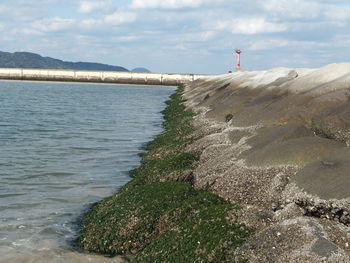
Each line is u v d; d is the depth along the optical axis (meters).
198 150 26.11
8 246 15.27
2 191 21.80
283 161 18.23
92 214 18.02
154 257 13.23
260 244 12.03
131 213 16.31
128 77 150.50
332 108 25.86
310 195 14.75
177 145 29.00
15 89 116.12
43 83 150.12
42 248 15.21
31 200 20.47
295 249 11.53
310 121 25.38
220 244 12.41
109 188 22.62
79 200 20.59
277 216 13.94
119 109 68.19
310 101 27.50
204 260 12.12
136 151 32.59
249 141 22.64
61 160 29.19
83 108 69.25
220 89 61.59
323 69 38.69
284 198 15.84
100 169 26.80
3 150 32.28
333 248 11.31
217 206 14.60
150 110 67.06
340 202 13.77
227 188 18.09
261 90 44.50
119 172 26.08
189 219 14.49
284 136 21.56
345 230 12.38
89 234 15.88
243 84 54.66
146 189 18.16
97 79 152.75
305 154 18.27
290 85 39.19
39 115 57.81
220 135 27.48
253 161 19.08
